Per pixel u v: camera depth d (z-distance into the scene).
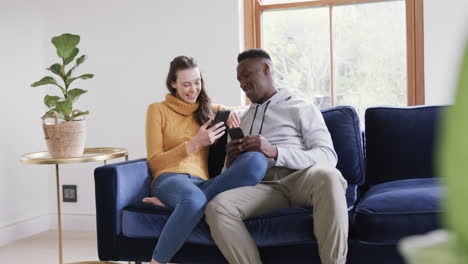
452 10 3.07
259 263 1.97
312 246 1.99
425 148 2.43
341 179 1.96
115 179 2.22
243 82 2.44
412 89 3.26
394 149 2.48
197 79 2.55
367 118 2.57
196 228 2.08
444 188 0.10
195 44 3.56
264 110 2.41
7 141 3.57
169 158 2.39
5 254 3.25
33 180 3.81
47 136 2.60
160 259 2.04
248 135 2.25
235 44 3.48
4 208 3.54
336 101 3.45
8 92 3.58
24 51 3.73
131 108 3.71
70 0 3.82
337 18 3.42
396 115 2.51
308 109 2.35
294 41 3.51
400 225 1.89
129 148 3.72
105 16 3.74
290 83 3.54
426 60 3.15
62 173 3.90
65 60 2.74
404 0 3.28
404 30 3.28
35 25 3.84
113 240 2.23
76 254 3.22
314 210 1.93
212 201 2.01
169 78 2.60
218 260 2.08
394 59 3.31
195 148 2.37
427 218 1.87
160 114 2.55
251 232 2.02
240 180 2.08
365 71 3.38
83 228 3.86
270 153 2.16
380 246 1.93
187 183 2.19
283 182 2.13
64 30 3.84
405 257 0.11
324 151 2.22
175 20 3.60
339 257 1.89
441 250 0.10
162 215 2.17
